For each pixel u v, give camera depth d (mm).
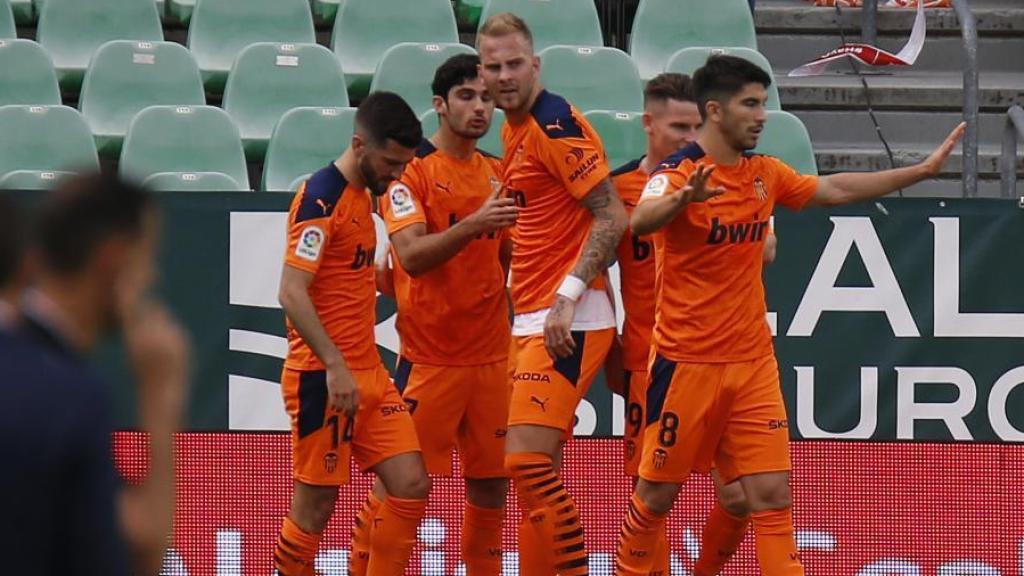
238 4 39188
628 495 25578
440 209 23266
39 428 10727
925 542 25531
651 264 22984
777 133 33000
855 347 25531
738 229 21000
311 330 21734
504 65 21953
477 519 24203
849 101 38219
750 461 21297
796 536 25594
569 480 25609
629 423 23516
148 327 11641
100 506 10820
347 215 22141
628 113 32875
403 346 23812
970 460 25547
